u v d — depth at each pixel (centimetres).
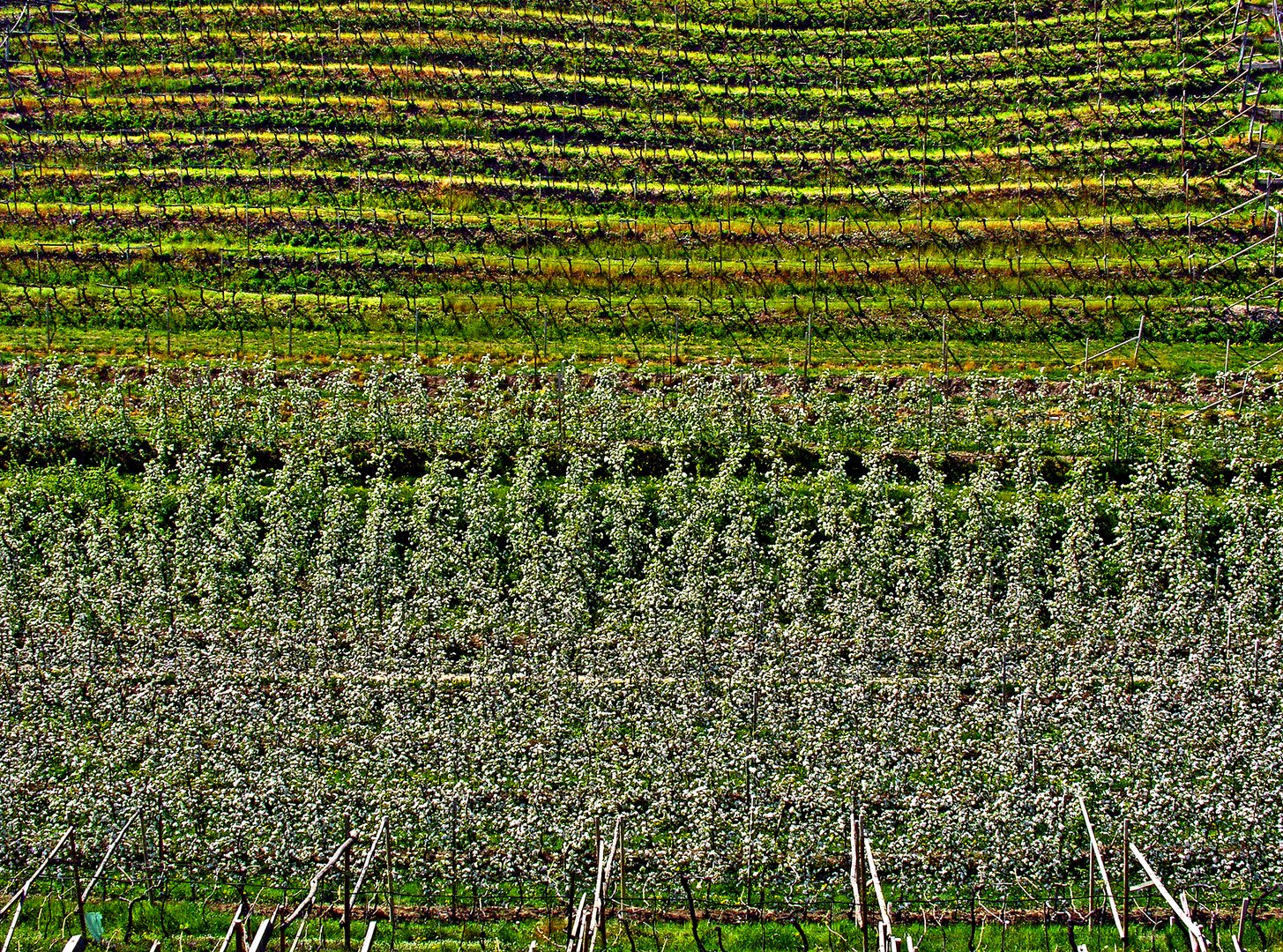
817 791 3753
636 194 6750
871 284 6197
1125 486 4844
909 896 3528
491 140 7094
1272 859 3534
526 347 5978
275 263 6419
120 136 7231
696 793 3744
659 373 5744
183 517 4769
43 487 4916
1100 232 6275
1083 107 6956
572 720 4028
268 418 5250
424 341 6038
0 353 5878
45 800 3797
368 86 7425
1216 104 6812
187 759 3875
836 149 6962
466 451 5178
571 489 4853
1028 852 3581
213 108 7356
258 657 4216
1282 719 3881
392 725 3956
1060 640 4250
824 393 5403
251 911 3519
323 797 3772
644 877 3594
